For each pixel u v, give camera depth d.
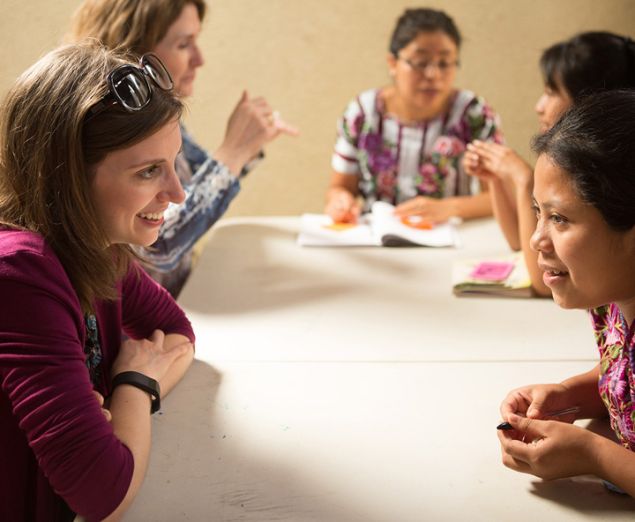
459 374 1.34
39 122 0.99
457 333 1.51
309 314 1.61
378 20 3.11
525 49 3.19
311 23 3.11
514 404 1.18
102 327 1.25
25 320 0.98
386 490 1.04
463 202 2.16
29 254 0.99
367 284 1.76
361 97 2.44
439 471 1.08
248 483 1.06
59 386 0.97
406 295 1.70
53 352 0.98
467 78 3.24
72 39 1.82
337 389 1.30
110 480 0.98
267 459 1.12
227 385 1.32
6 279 0.97
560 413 1.16
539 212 1.01
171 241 1.75
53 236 1.04
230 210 3.39
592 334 1.49
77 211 1.01
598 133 0.91
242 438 1.17
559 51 1.85
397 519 0.99
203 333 1.53
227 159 1.88
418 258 1.91
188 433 1.18
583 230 0.93
